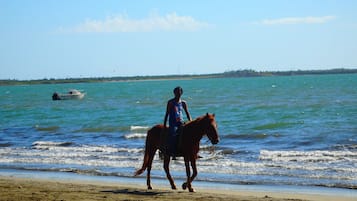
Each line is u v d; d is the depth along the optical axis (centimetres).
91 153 2594
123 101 8612
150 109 6241
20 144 3123
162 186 1708
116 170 2092
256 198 1320
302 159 2195
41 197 1284
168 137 1470
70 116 5562
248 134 3203
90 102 8812
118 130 3838
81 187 1511
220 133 3328
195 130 1436
